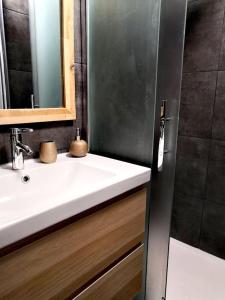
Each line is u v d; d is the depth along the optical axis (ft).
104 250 2.53
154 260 3.58
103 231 2.47
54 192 2.97
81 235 2.23
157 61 2.96
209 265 5.03
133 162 3.48
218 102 4.65
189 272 4.85
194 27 4.73
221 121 4.68
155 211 3.40
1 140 2.98
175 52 2.91
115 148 3.68
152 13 2.91
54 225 2.00
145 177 2.94
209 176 5.04
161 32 2.88
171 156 3.26
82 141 3.55
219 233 5.11
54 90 3.43
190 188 5.37
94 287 2.47
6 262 1.71
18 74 3.05
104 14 3.43
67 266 2.16
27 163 3.14
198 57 4.77
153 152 3.23
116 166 3.10
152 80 3.06
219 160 4.84
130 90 3.33
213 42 4.53
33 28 3.10
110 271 2.65
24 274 1.84
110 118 3.67
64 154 3.68
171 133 3.18
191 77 4.93
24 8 2.99
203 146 5.01
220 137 4.75
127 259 2.86
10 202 2.60
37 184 2.96
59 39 3.37
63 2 3.27
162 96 3.06
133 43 3.17
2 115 2.89
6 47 2.90
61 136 3.68
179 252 5.43
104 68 3.59
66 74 3.47
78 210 2.09
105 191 2.34
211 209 5.14
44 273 1.98
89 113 3.96
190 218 5.51
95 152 4.00
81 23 3.62
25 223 1.71
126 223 2.78
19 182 2.78
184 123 5.20
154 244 3.51
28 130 2.84
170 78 3.01
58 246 2.05
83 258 2.30
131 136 3.44
